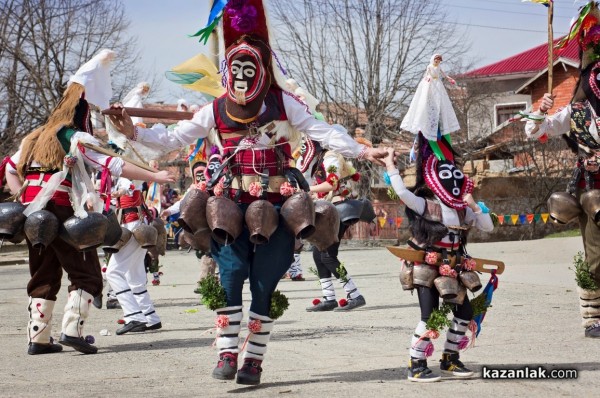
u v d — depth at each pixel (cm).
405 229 3234
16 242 720
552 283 1272
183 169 2417
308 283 1525
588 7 753
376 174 3688
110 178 700
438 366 629
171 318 1013
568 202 765
